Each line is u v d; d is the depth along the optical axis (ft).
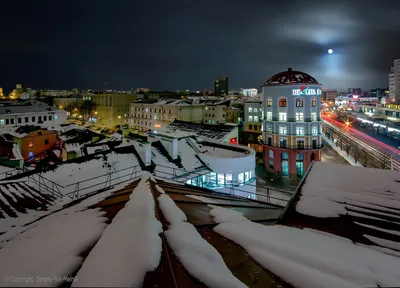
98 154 80.59
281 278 13.56
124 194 35.68
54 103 419.13
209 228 21.68
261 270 14.46
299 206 31.60
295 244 18.51
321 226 26.45
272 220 30.09
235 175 88.02
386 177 42.11
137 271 11.33
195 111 291.99
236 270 14.32
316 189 37.32
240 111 339.36
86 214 26.30
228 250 17.06
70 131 164.55
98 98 366.63
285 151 201.16
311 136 197.57
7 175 88.02
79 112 385.29
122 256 12.44
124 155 81.87
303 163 199.62
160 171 77.92
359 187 38.01
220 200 40.65
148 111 311.27
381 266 16.38
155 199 29.27
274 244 17.61
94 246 14.33
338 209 30.63
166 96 577.43
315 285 12.70
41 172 69.10
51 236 18.61
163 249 14.75
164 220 21.21
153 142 93.09
